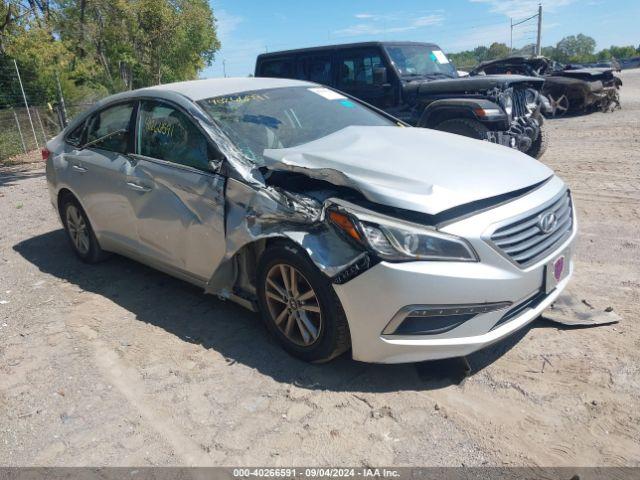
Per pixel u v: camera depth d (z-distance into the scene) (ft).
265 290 11.23
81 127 16.79
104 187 14.97
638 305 12.51
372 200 9.61
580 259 15.51
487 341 9.64
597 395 9.61
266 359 11.39
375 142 12.17
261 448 8.92
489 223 9.54
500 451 8.52
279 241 10.64
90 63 65.57
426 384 10.23
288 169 10.69
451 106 25.13
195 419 9.73
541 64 51.39
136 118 14.42
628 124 40.96
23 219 23.90
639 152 29.60
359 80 29.37
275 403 9.99
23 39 45.75
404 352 9.66
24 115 50.19
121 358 11.84
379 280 9.29
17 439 9.54
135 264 17.24
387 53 28.19
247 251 11.73
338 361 11.15
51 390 10.86
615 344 11.02
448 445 8.71
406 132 13.57
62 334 13.05
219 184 11.60
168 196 12.90
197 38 118.32
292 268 10.46
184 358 11.67
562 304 12.64
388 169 10.30
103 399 10.47
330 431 9.18
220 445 9.05
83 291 15.47
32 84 54.75
